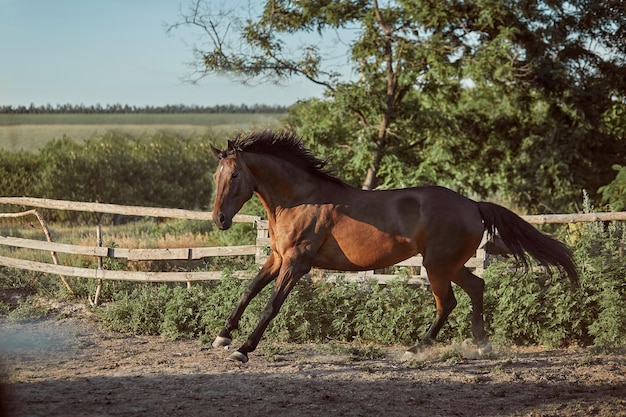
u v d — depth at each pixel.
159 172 26.78
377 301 8.46
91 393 5.76
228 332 7.49
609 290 8.05
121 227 17.50
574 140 18.05
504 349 7.92
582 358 7.31
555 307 8.17
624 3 17.19
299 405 5.56
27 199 10.59
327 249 7.18
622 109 19.84
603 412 5.48
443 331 8.29
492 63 15.77
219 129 36.31
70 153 26.00
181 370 6.71
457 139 18.75
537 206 18.64
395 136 17.23
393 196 7.22
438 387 6.18
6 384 5.64
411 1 16.17
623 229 9.05
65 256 12.10
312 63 17.06
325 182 7.23
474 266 8.93
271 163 7.05
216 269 10.55
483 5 15.89
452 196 7.29
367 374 6.62
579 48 18.27
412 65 16.58
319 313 8.55
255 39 16.81
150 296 9.17
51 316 9.63
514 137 19.44
